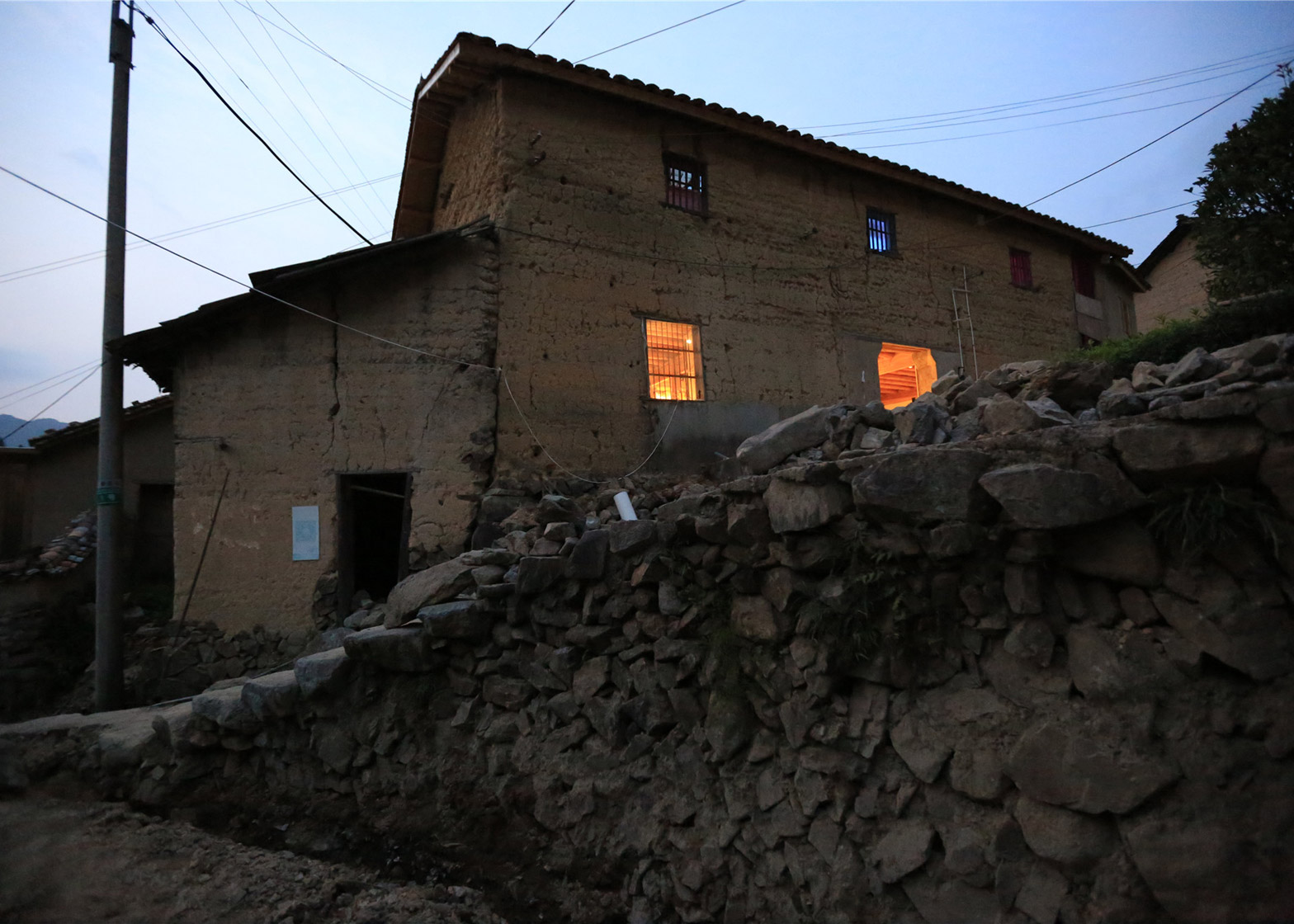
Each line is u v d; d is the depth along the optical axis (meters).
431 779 5.05
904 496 3.41
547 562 5.06
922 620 3.49
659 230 10.44
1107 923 2.63
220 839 5.12
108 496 8.21
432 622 5.23
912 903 3.15
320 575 8.72
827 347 11.81
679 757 4.24
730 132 11.09
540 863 4.41
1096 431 3.10
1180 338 5.29
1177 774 2.67
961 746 3.21
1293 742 2.54
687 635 4.41
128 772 6.01
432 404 8.80
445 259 9.03
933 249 13.53
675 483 9.54
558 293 9.48
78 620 10.49
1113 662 2.94
